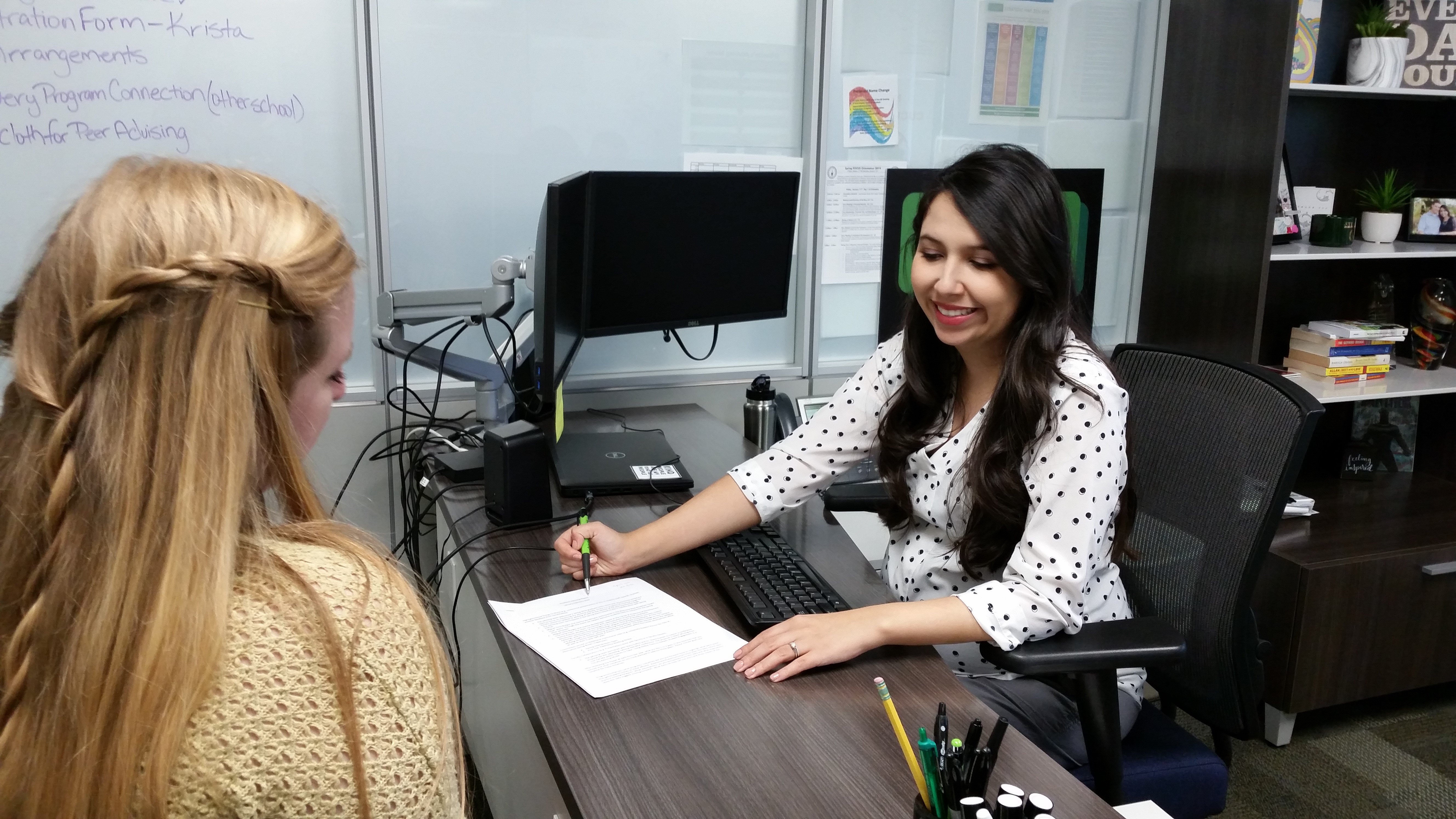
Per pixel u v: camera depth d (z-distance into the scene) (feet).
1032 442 4.21
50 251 1.97
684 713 3.34
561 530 5.06
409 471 6.84
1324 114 9.13
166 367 1.88
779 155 8.31
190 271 1.87
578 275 5.89
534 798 4.40
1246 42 8.15
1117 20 8.96
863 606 4.25
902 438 4.81
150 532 1.83
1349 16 8.98
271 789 1.82
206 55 6.57
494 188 7.45
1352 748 7.70
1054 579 3.95
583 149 7.66
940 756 2.69
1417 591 7.70
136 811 1.77
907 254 5.30
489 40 7.21
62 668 1.82
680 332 8.35
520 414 6.82
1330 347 8.59
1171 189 9.11
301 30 6.75
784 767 3.04
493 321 7.59
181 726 1.77
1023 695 4.52
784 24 8.05
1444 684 8.71
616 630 3.93
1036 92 8.90
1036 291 4.14
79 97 6.36
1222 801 4.46
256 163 6.83
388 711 1.98
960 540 4.51
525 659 3.70
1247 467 4.55
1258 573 4.46
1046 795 2.91
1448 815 6.84
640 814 2.80
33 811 1.83
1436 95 8.43
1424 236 9.02
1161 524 4.97
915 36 8.43
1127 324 9.70
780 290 7.61
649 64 7.70
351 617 1.98
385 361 7.34
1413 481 9.28
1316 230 8.82
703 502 4.78
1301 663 7.45
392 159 7.13
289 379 2.08
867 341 8.97
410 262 7.34
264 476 2.07
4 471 1.91
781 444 5.02
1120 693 4.61
